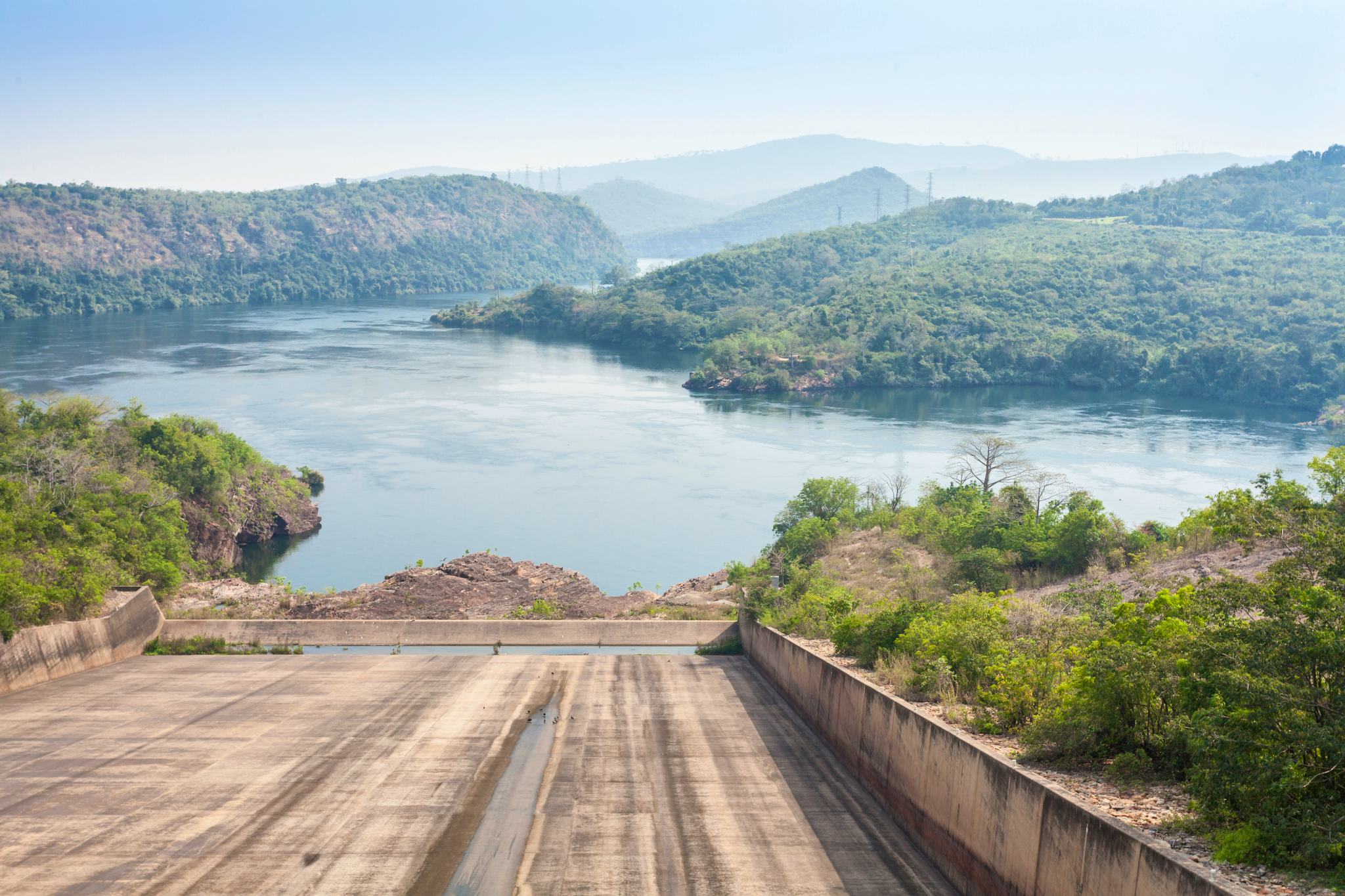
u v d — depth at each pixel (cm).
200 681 3647
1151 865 1416
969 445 9600
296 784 2592
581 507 8881
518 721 3172
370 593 5112
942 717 2434
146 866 2122
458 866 2138
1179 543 4234
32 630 3600
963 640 2767
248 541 7669
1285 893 1335
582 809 2453
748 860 2183
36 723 3103
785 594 4469
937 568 4859
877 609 3728
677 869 2138
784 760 2845
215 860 2156
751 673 3966
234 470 7700
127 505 5706
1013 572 4672
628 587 6875
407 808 2445
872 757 2566
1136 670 1920
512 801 2492
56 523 4778
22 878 2069
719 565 7356
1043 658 2505
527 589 5272
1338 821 1388
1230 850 1439
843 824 2388
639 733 3083
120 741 2927
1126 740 1975
